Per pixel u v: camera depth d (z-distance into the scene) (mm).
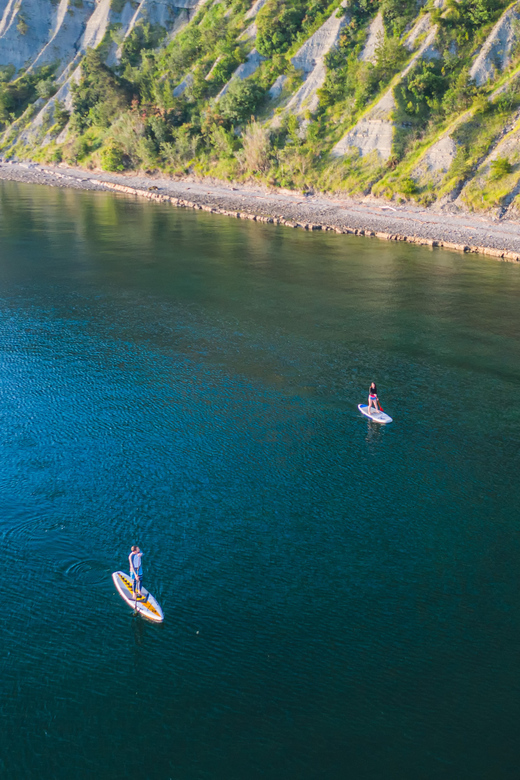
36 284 65500
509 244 84625
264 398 41375
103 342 50000
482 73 110188
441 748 19000
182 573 25953
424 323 56156
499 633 23297
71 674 21344
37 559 26453
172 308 59062
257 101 140000
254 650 22391
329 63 131250
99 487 31391
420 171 107000
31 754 18656
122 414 38625
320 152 123000
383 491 31844
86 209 116625
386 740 19219
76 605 24219
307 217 107938
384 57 119625
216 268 74750
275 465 33875
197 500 30688
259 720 19812
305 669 21656
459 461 34688
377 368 46406
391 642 22812
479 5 114000
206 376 44375
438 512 30312
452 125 106500
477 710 20266
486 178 99000
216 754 18750
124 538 27906
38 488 31078
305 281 69500
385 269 75312
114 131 162875
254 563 26625
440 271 74438
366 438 36812
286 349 49594
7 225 97562
